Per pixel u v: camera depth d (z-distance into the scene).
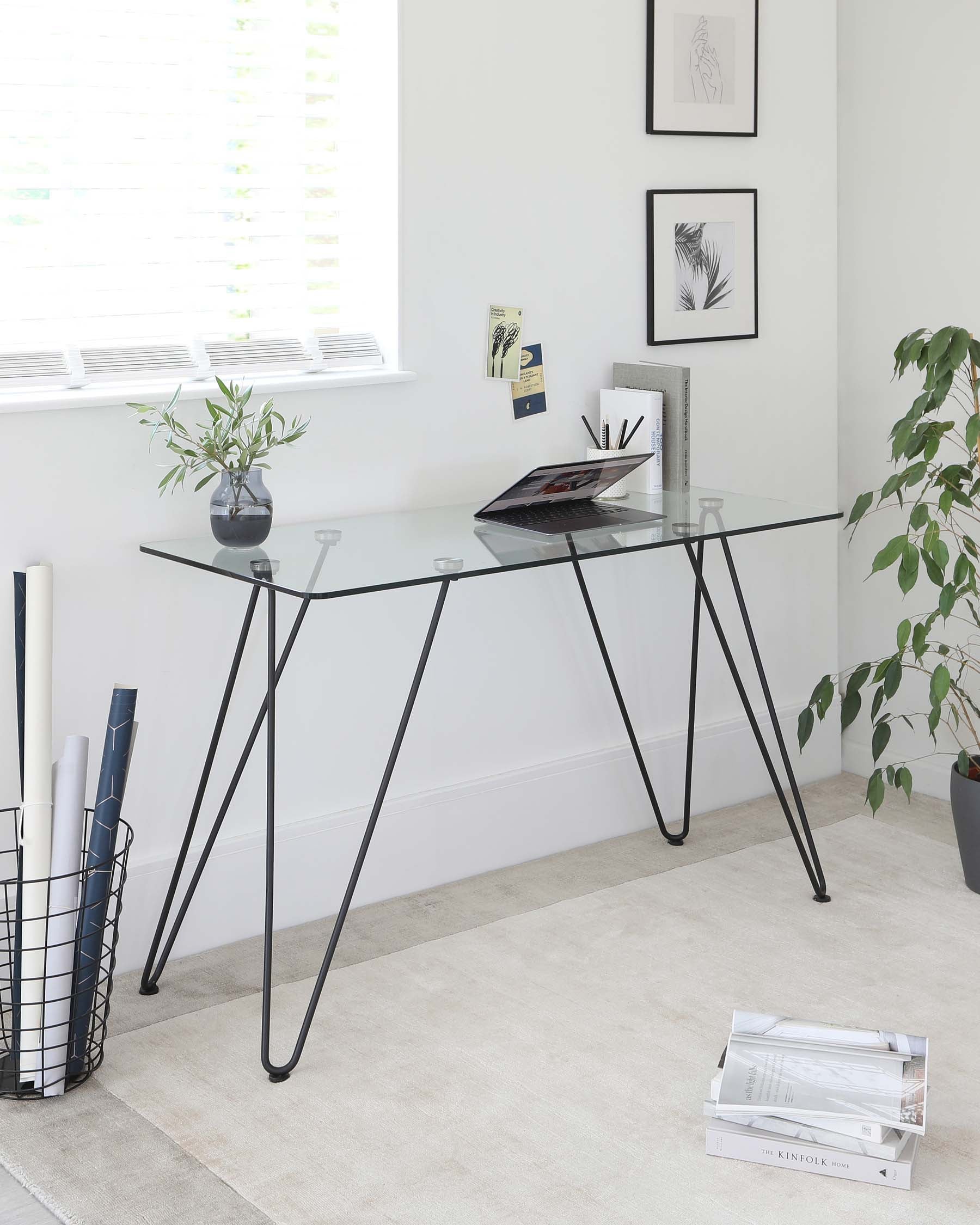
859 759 3.67
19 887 2.18
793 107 3.35
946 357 2.76
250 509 2.38
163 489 2.49
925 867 3.03
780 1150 1.96
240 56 2.61
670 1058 2.24
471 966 2.58
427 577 2.15
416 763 2.92
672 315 3.18
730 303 3.28
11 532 2.36
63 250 2.47
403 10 2.66
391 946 2.67
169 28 2.52
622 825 3.27
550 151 2.93
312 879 2.78
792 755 3.58
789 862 3.07
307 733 2.75
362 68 2.74
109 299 2.55
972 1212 1.87
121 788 2.25
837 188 3.50
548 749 3.13
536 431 3.01
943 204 3.27
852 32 3.42
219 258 2.65
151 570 2.52
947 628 3.40
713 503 2.82
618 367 3.05
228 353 2.62
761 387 3.39
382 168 2.73
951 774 2.93
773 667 3.53
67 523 2.41
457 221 2.82
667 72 3.09
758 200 3.31
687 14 3.10
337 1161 1.98
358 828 2.83
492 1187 1.92
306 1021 2.20
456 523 2.66
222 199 2.64
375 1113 2.10
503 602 3.00
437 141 2.76
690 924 2.75
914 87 3.29
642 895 2.89
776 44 3.29
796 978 2.52
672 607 3.30
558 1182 1.93
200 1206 1.88
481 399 2.91
